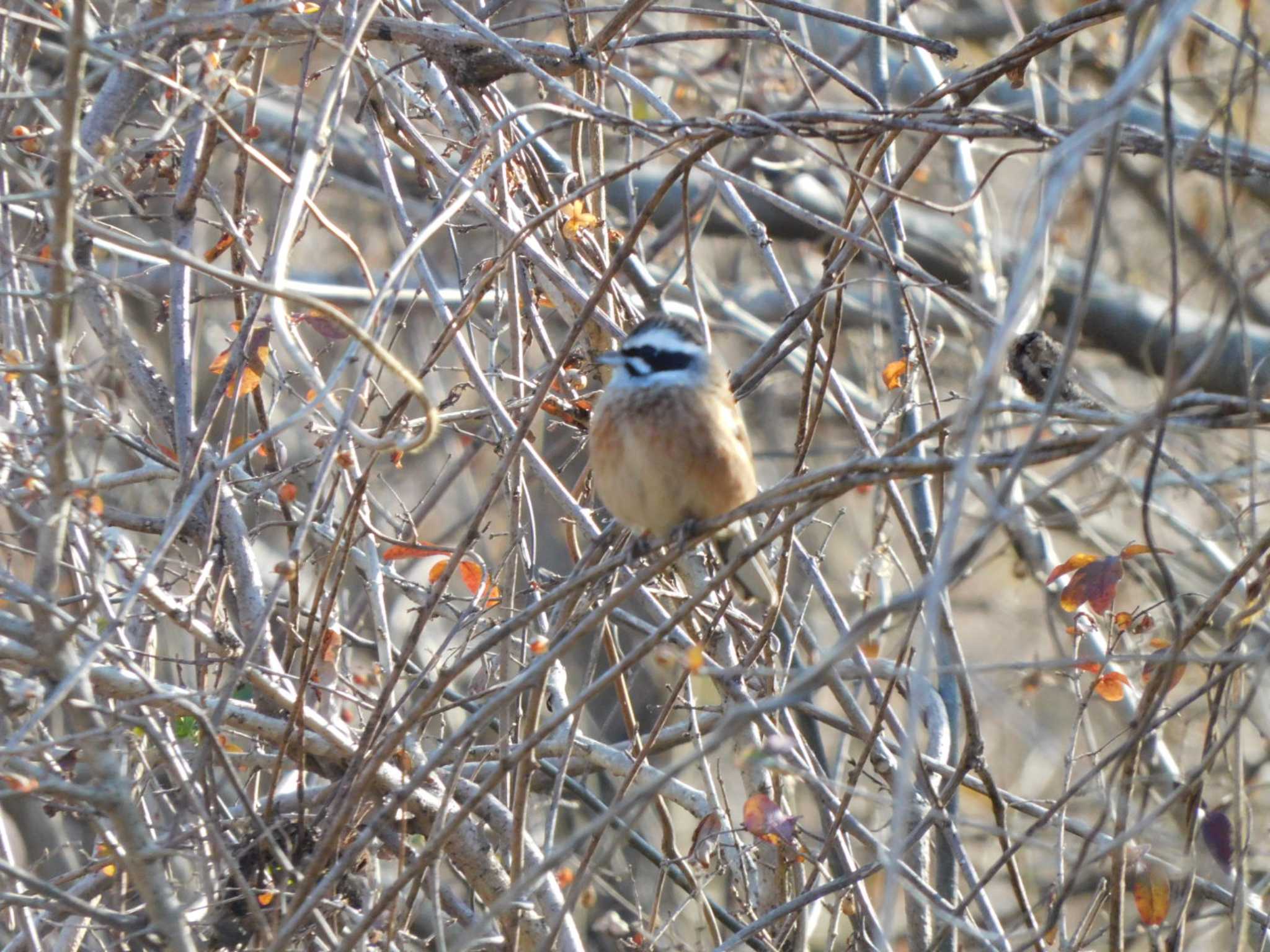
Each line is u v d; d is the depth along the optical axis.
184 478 9.75
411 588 11.88
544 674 7.92
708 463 9.13
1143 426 6.64
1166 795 10.77
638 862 15.26
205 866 8.77
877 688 10.72
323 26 10.37
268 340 10.74
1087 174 20.92
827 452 20.25
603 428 9.30
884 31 10.37
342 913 10.28
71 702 7.45
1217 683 8.20
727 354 22.67
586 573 8.02
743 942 9.74
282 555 16.02
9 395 9.65
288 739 9.55
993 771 16.11
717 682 10.50
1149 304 20.56
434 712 9.59
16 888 9.79
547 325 16.47
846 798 9.45
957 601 19.78
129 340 11.53
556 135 19.97
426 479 17.95
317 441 11.12
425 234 8.16
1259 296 21.48
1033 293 8.77
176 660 9.92
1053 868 14.78
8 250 8.54
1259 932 10.66
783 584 9.98
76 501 8.24
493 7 11.52
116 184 8.94
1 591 9.30
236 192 11.13
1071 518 12.73
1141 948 12.80
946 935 9.39
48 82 13.02
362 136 18.95
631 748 11.45
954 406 19.38
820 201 21.45
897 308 13.06
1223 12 18.56
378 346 7.29
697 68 20.36
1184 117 20.02
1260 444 17.00
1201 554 16.73
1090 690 9.73
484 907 10.76
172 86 8.72
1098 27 21.97
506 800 11.35
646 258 17.89
